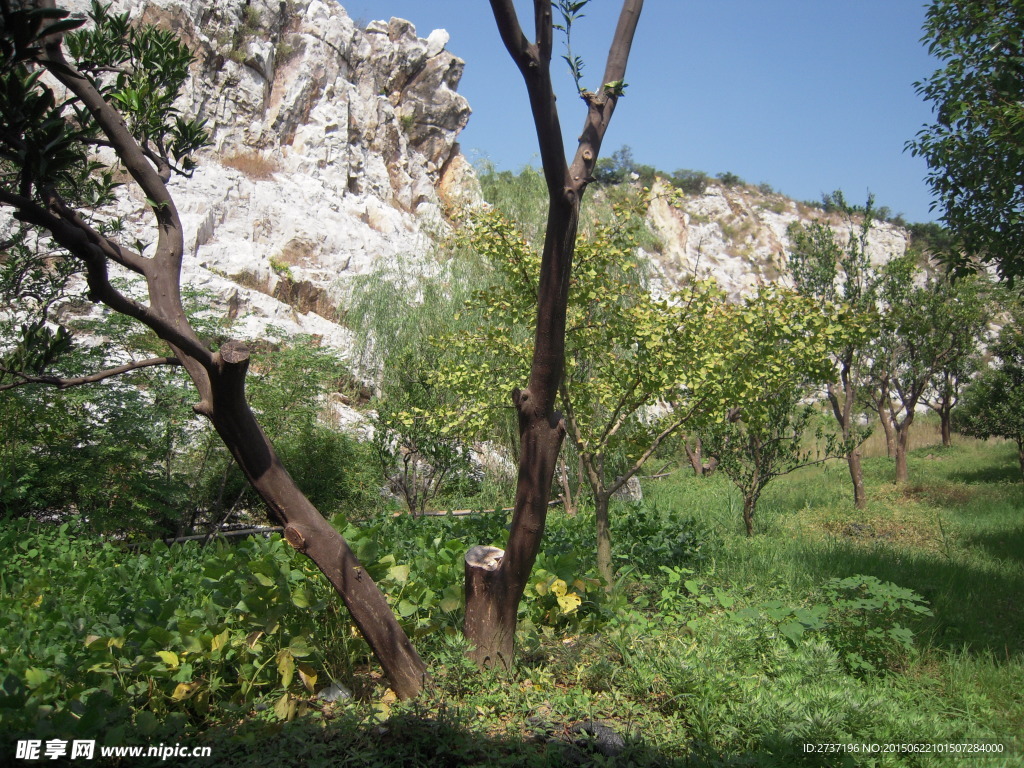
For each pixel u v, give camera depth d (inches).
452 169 887.7
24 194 112.6
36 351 136.9
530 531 162.6
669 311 249.6
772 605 203.9
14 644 146.4
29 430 309.0
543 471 161.9
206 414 142.3
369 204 740.7
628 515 323.0
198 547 297.1
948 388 839.7
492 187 574.2
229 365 131.9
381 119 803.4
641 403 261.0
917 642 203.8
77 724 121.5
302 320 571.2
